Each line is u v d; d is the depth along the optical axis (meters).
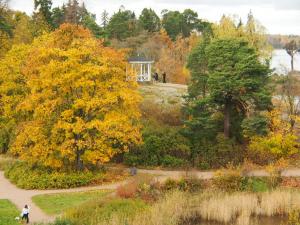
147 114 57.62
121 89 45.72
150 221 31.64
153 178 41.81
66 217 31.69
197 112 51.50
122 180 45.12
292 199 37.38
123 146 46.62
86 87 44.59
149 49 97.25
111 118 44.34
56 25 99.94
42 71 43.97
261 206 36.75
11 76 56.75
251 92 49.91
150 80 72.12
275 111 50.62
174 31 130.25
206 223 34.66
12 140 54.81
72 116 43.41
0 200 37.75
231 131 52.75
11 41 82.69
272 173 43.53
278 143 48.31
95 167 47.22
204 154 50.00
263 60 64.81
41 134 44.19
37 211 34.62
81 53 44.34
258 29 65.94
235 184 41.47
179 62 92.25
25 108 45.03
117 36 112.38
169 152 50.72
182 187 40.44
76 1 101.44
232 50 51.12
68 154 44.44
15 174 45.25
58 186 42.56
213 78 49.69
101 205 34.62
